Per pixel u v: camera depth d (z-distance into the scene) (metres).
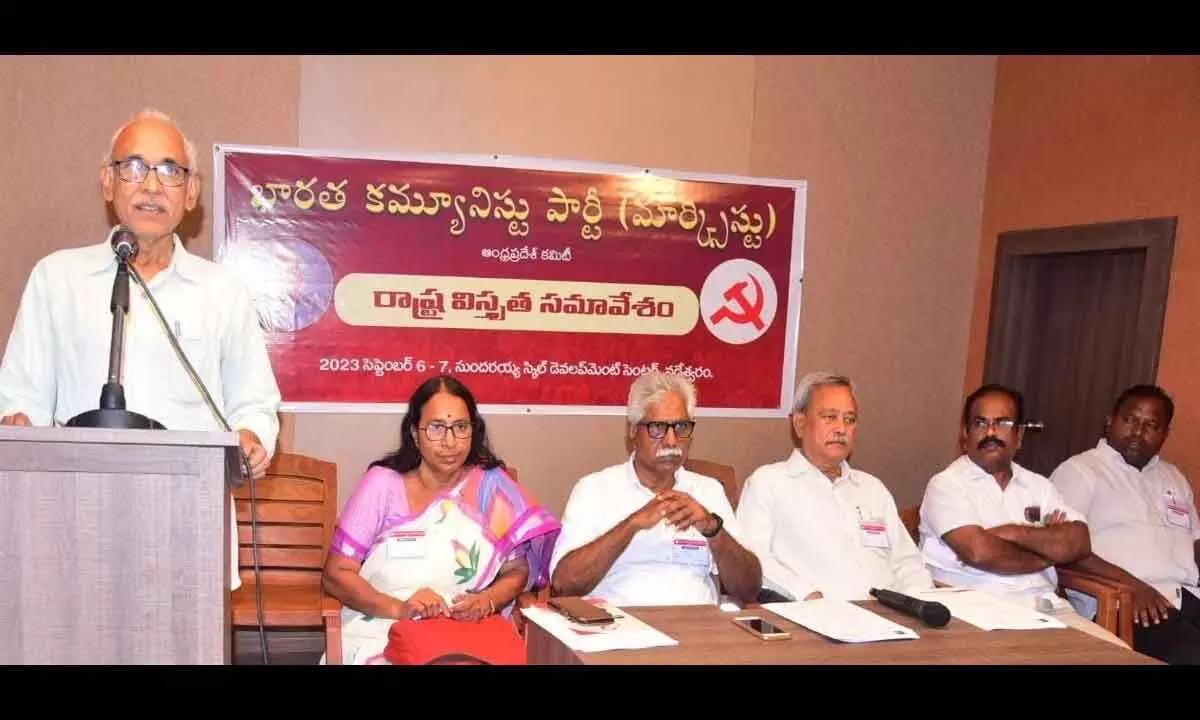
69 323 2.13
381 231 3.79
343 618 2.69
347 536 2.65
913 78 4.46
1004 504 3.31
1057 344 4.37
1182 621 3.33
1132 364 3.87
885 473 4.59
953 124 4.55
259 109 3.64
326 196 3.72
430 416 2.66
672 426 2.71
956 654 1.85
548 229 3.97
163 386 2.20
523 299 3.96
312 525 3.15
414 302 3.84
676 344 4.18
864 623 2.00
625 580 2.73
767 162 4.26
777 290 4.30
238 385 2.36
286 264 3.70
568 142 3.98
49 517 1.46
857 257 4.45
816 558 3.03
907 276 4.54
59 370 2.15
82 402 2.13
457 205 3.86
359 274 3.78
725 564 2.68
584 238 4.02
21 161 3.43
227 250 3.64
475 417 2.83
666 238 4.12
